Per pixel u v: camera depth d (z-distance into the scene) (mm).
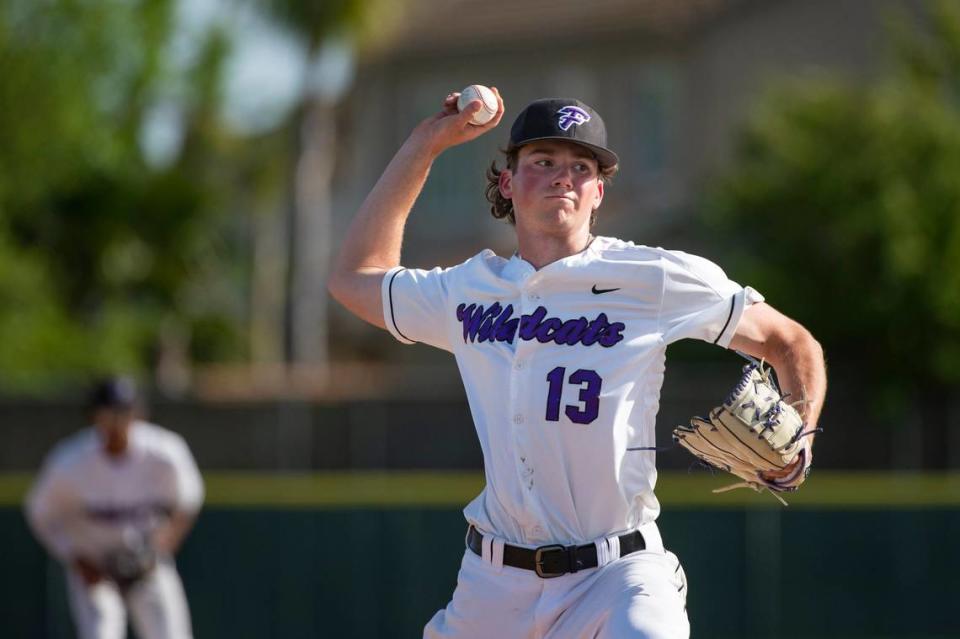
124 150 75875
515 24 99688
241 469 63000
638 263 14055
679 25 93188
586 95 97938
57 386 70250
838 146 63844
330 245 106000
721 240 67250
